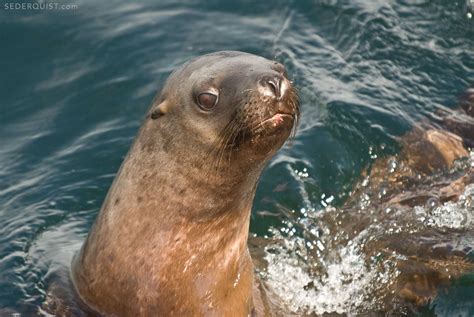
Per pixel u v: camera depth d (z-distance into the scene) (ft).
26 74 89.92
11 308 61.05
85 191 77.20
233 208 55.77
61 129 84.12
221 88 51.47
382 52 92.27
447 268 68.74
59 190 77.15
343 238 72.08
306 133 82.38
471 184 76.23
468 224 72.69
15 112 85.97
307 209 75.61
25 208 74.84
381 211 74.64
